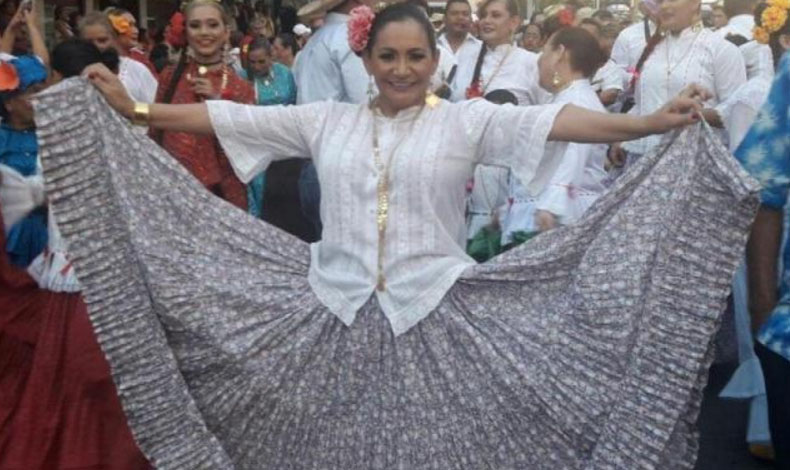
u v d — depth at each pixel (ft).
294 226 25.53
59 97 13.39
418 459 13.67
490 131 13.76
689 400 13.20
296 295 13.96
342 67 22.52
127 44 24.35
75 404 15.98
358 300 13.74
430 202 13.66
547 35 35.86
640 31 27.96
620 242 13.43
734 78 24.09
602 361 13.37
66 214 13.43
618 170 24.26
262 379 13.73
